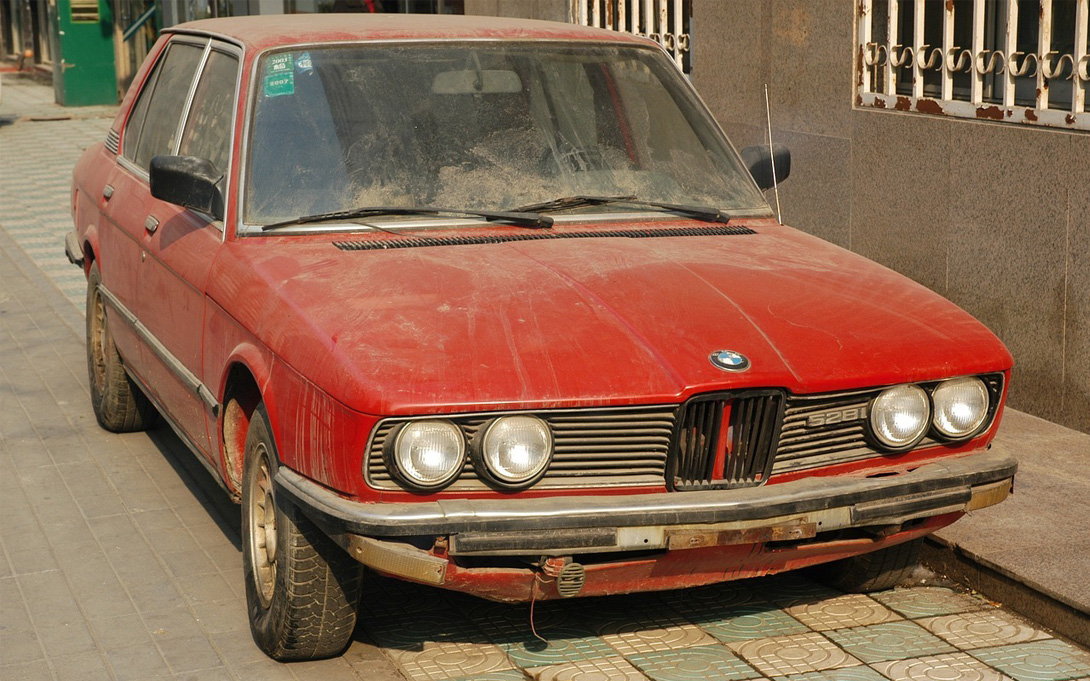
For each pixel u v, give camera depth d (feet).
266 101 16.12
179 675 14.15
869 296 14.53
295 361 13.07
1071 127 20.95
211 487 20.35
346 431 12.21
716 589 16.40
